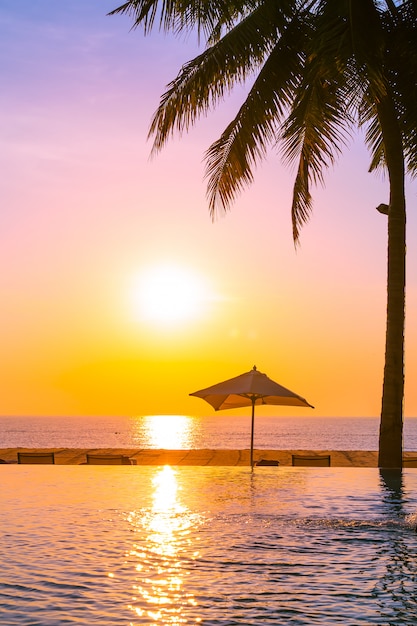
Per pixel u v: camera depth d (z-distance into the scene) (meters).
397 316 15.45
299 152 16.64
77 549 7.44
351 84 13.70
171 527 8.74
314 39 13.85
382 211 15.77
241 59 15.44
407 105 15.07
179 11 15.21
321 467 15.48
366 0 13.95
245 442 183.25
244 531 8.57
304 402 17.16
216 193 16.34
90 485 12.55
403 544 7.93
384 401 15.51
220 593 5.95
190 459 17.69
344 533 8.52
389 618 5.36
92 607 5.56
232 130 16.02
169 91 15.83
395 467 15.35
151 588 6.07
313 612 5.49
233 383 17.03
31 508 10.06
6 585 6.12
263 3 15.40
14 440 184.38
